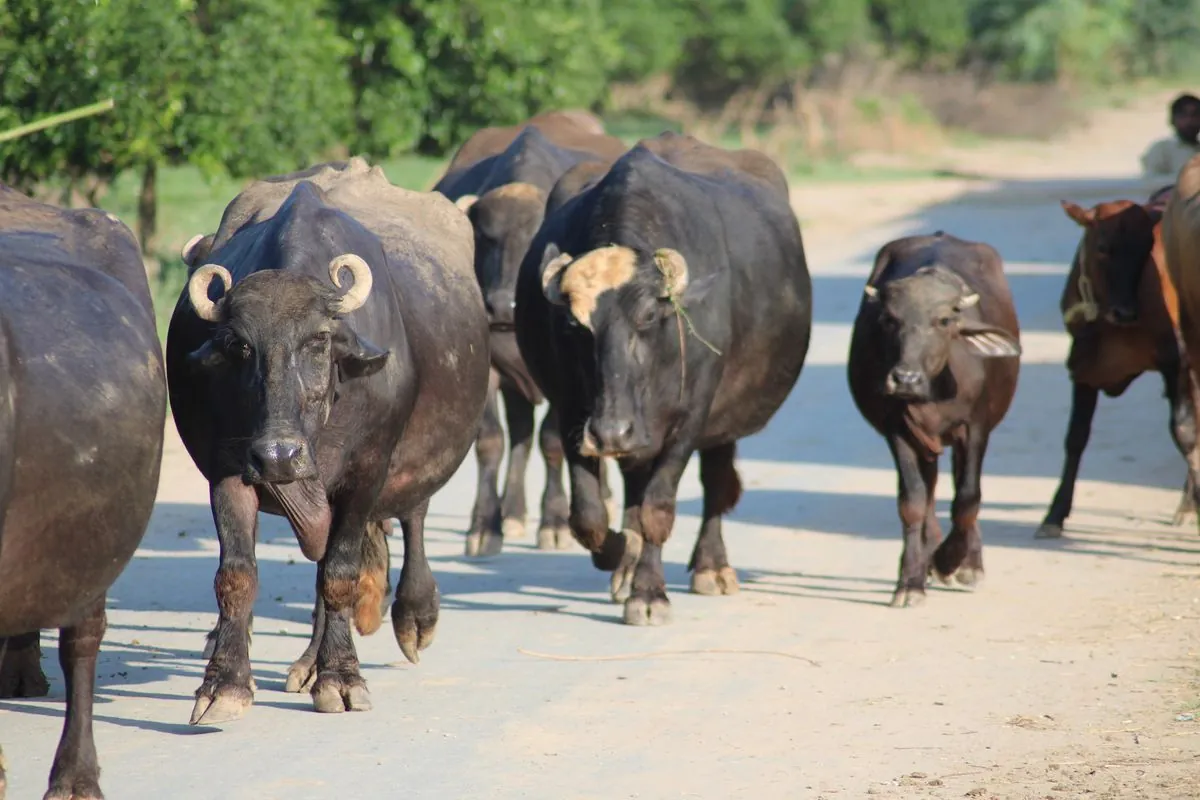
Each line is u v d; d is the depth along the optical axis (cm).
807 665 3266
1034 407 6862
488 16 8562
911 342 3744
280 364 2555
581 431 3603
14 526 2059
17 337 2077
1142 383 7512
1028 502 5128
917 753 2658
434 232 3478
